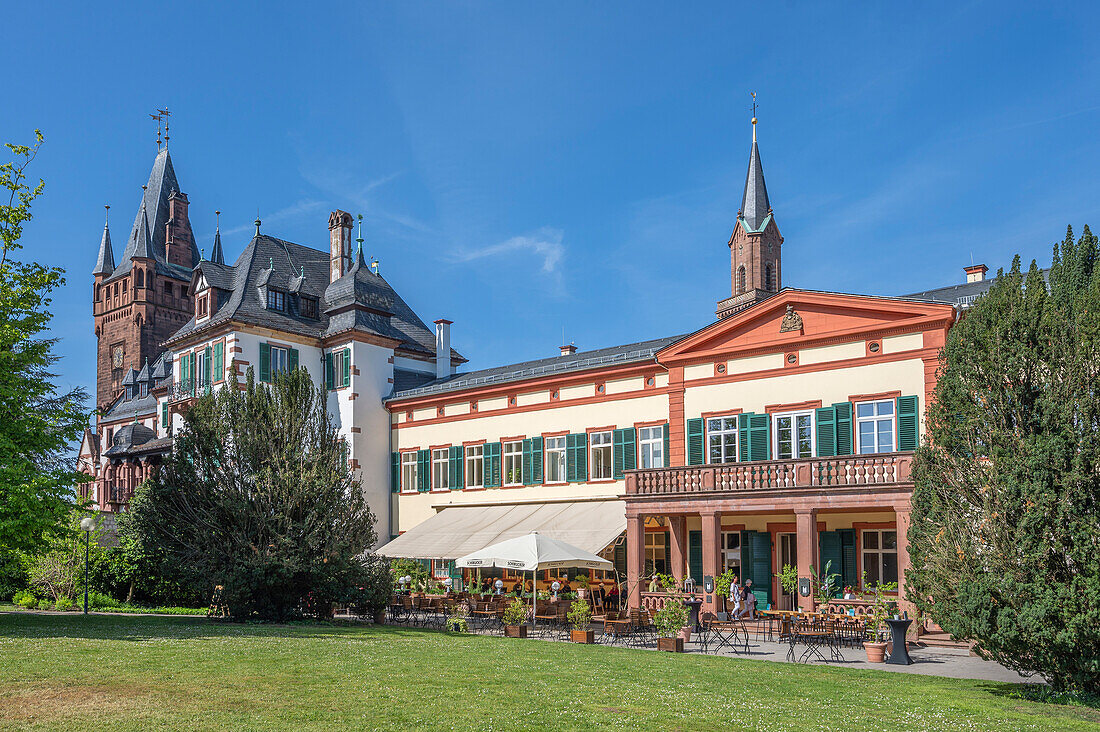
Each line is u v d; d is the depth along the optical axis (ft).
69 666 53.06
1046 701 49.67
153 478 96.94
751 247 241.76
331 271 165.99
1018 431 50.83
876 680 57.26
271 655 60.95
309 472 94.58
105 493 266.98
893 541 92.68
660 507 97.30
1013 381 51.26
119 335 304.50
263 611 94.22
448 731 39.24
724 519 105.19
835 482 85.51
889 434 93.61
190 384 153.58
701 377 109.50
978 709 46.60
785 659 69.46
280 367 149.07
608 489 118.52
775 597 100.32
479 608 105.60
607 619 90.48
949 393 55.52
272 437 96.43
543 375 126.82
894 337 94.17
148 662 55.77
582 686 51.29
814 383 99.71
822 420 98.37
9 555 92.94
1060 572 48.75
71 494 86.89
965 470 53.11
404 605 103.45
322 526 93.76
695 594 93.09
